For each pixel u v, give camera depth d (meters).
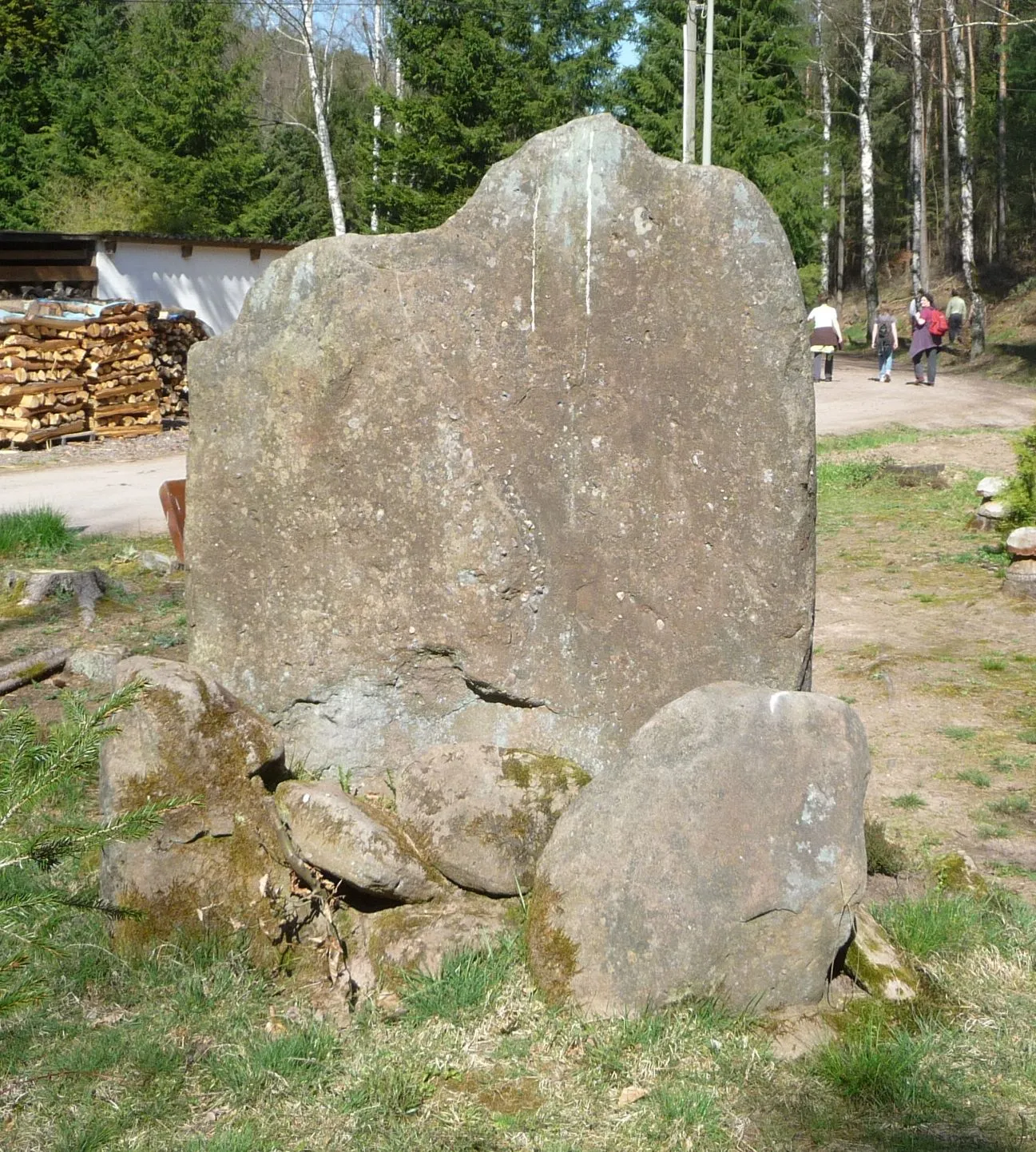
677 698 4.14
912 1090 3.26
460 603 4.52
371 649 4.58
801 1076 3.35
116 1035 3.49
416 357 4.51
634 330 4.49
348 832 3.94
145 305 19.98
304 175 44.56
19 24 36.25
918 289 40.19
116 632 8.07
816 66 46.66
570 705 4.56
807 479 4.49
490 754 4.25
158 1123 3.16
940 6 44.91
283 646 4.62
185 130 36.06
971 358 35.19
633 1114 3.18
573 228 4.50
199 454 4.66
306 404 4.55
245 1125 3.12
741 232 4.45
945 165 50.72
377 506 4.54
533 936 3.75
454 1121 3.16
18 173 34.94
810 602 4.57
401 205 34.28
